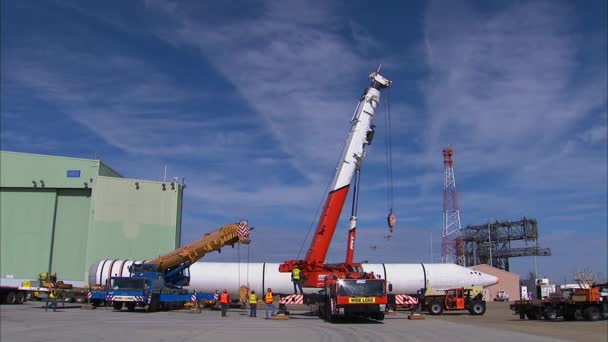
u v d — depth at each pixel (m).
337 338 19.95
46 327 23.31
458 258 89.75
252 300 34.03
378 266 48.03
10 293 44.47
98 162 58.53
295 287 43.16
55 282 46.28
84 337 19.16
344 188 37.06
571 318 35.69
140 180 59.47
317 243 36.16
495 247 96.50
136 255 58.16
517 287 85.69
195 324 26.28
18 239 57.94
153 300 37.94
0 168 58.62
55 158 58.78
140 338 18.97
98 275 48.53
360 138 37.66
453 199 91.56
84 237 58.06
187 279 45.16
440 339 20.36
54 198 58.59
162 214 59.62
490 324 30.48
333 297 28.98
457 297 41.41
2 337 19.06
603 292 36.72
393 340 19.59
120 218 58.16
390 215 38.34
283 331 22.78
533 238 92.81
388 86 38.88
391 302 34.06
